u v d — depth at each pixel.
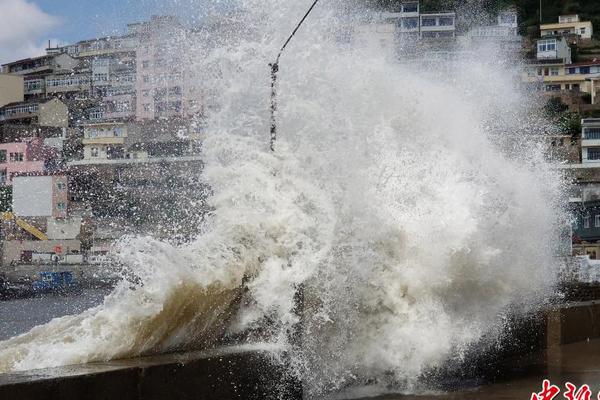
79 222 57.94
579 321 11.48
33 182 64.31
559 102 77.81
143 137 30.16
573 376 8.43
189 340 7.05
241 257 7.68
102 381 5.49
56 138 68.06
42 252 60.31
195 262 7.36
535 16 91.19
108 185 51.50
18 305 34.28
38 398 5.10
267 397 6.79
